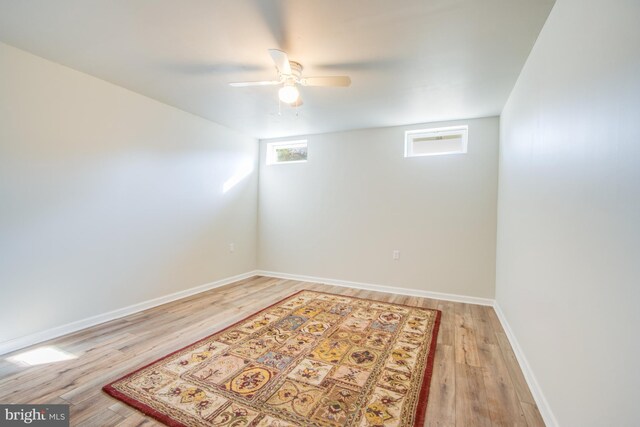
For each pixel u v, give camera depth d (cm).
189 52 231
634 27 93
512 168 278
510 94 294
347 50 222
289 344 249
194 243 394
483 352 240
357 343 253
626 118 97
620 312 99
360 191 436
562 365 147
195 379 197
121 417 161
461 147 394
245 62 246
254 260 509
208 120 407
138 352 233
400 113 362
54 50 233
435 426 158
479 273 372
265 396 181
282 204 490
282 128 439
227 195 446
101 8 180
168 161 356
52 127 254
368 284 430
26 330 241
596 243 117
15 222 235
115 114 299
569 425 137
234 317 311
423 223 400
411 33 200
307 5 173
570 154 144
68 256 267
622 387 97
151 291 340
